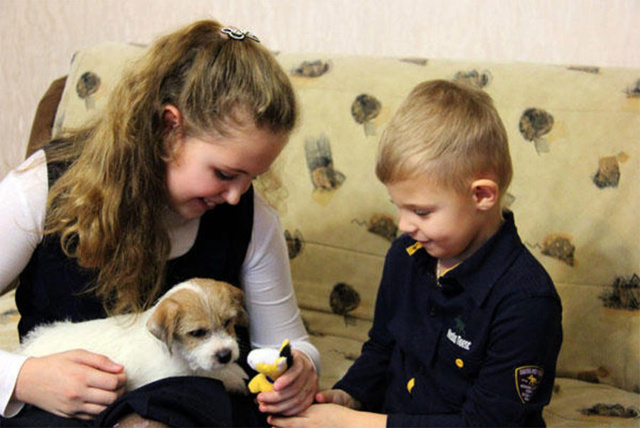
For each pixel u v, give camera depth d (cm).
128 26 218
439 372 109
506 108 142
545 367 99
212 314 109
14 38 237
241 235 117
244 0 196
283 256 125
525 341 97
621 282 131
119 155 104
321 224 151
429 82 108
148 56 106
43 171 110
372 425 103
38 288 113
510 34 173
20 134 251
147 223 107
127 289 110
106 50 173
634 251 131
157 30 213
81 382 96
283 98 100
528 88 142
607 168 134
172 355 110
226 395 102
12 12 233
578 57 169
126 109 103
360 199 148
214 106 96
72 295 113
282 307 124
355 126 150
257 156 99
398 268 119
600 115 136
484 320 101
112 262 108
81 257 107
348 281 150
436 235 100
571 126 137
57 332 110
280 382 101
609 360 132
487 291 100
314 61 159
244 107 96
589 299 133
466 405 101
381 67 154
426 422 101
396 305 120
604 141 135
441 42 179
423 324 111
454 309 105
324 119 152
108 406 94
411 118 100
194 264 117
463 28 176
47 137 178
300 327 128
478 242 105
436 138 97
